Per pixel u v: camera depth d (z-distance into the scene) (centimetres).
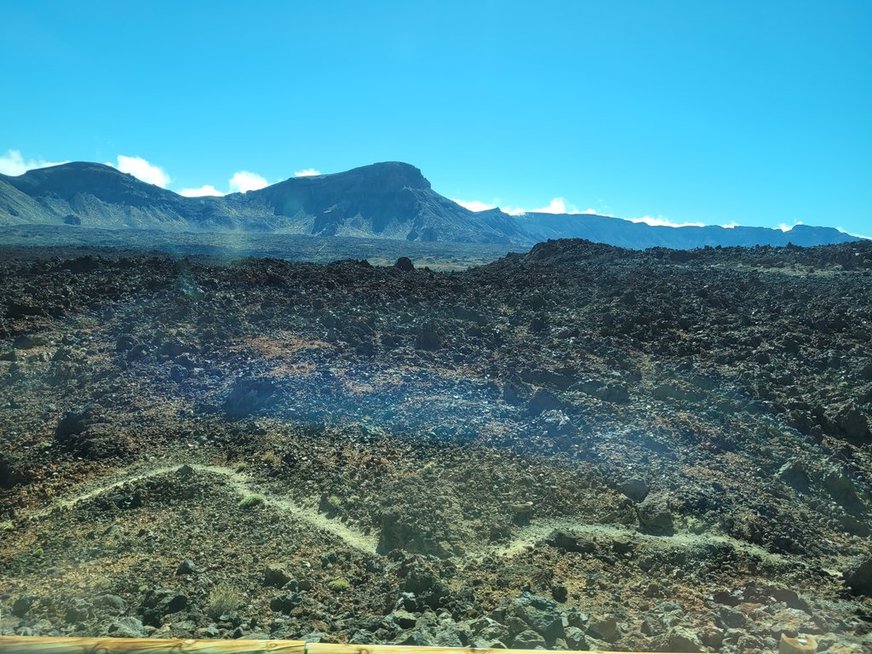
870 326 2075
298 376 1544
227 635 615
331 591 766
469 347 1902
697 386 1661
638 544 933
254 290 2434
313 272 2919
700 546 931
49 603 698
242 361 1653
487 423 1355
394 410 1385
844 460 1344
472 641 592
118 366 1588
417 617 674
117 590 733
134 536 904
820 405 1570
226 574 793
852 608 773
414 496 1020
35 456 1181
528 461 1195
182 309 2033
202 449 1227
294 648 309
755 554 936
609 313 2281
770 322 2212
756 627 660
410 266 3597
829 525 1109
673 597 782
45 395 1448
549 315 2388
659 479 1139
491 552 911
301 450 1207
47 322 1927
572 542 929
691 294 2580
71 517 973
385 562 851
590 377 1670
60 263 2691
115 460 1176
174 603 687
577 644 604
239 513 988
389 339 1908
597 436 1305
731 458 1284
